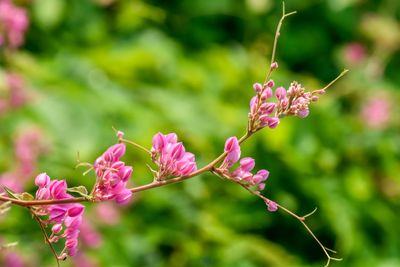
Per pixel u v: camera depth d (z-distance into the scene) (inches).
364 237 303.1
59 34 335.3
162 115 300.4
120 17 346.6
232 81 329.7
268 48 371.2
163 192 281.4
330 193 302.7
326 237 300.4
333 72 372.2
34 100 279.0
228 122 301.4
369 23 376.8
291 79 345.1
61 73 313.3
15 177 251.4
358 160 317.7
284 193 298.7
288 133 305.0
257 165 300.2
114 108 296.8
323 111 317.7
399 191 315.3
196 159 289.4
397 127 343.0
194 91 323.3
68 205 98.2
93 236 248.5
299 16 378.0
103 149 283.0
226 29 367.9
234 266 279.7
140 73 323.9
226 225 288.4
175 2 361.4
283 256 287.7
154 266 272.5
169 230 278.5
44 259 245.1
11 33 224.5
